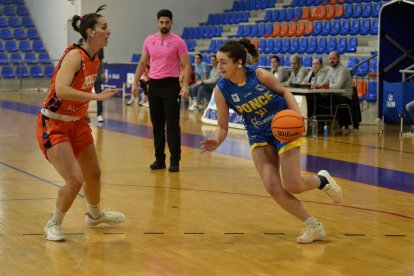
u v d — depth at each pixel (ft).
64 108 16.55
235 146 36.04
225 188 24.56
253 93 16.53
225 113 17.33
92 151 17.71
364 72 53.52
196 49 74.43
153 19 79.66
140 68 28.17
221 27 73.10
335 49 58.65
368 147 35.99
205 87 57.41
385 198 22.95
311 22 62.90
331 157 32.24
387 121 44.37
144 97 62.28
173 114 27.73
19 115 51.47
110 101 67.51
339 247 16.76
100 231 18.22
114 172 27.66
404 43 46.78
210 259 15.64
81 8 75.61
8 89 80.84
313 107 41.06
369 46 57.26
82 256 15.80
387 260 15.64
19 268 14.80
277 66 48.11
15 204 21.38
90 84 16.90
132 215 20.16
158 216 20.06
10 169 28.04
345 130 44.14
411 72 43.73
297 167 16.66
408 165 30.04
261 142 17.01
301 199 22.56
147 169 28.53
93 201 18.24
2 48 81.35
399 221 19.60
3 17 83.51
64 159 16.63
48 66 82.23
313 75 43.68
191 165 29.71
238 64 16.33
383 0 60.13
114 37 77.92
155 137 28.37
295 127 16.12
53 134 16.65
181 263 15.30
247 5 74.02
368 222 19.45
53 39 81.61
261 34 67.51
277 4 70.49
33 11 85.35
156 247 16.66
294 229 18.62
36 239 17.25
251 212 20.70
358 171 28.37
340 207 21.44
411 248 16.69
